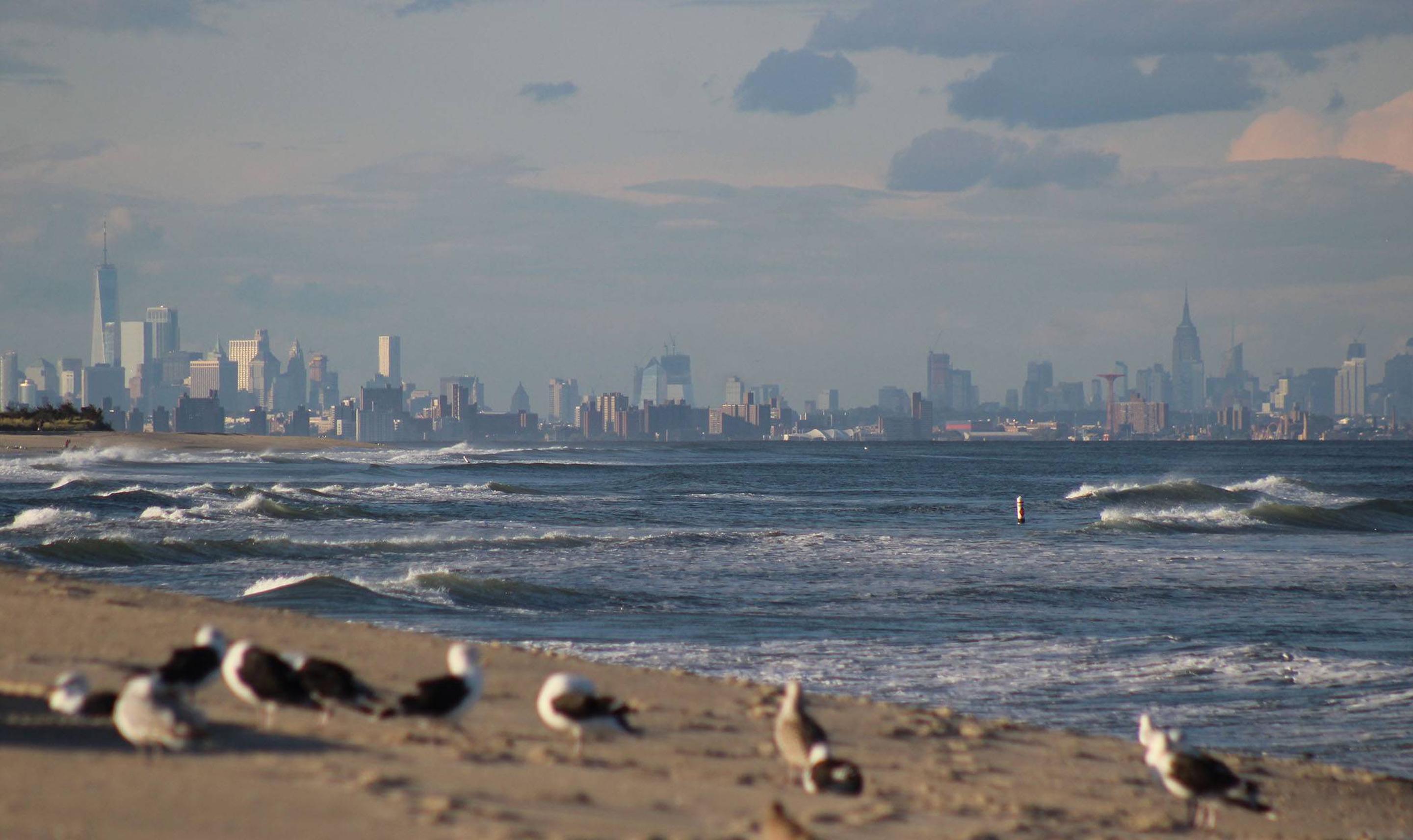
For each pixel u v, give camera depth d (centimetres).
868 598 11638
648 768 3834
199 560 13388
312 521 18488
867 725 5438
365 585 10938
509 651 6425
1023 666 8306
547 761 3734
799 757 3788
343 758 3428
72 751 3184
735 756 4238
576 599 11062
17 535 14700
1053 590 12344
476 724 4272
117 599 6975
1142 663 8462
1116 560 15425
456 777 3359
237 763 3222
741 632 9425
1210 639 9512
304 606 9769
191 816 2686
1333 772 5700
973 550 16300
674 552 15350
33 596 6594
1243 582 13200
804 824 3328
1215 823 4334
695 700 5459
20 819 2564
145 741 3138
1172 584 12975
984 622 10250
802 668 8069
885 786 4191
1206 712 7162
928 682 7725
